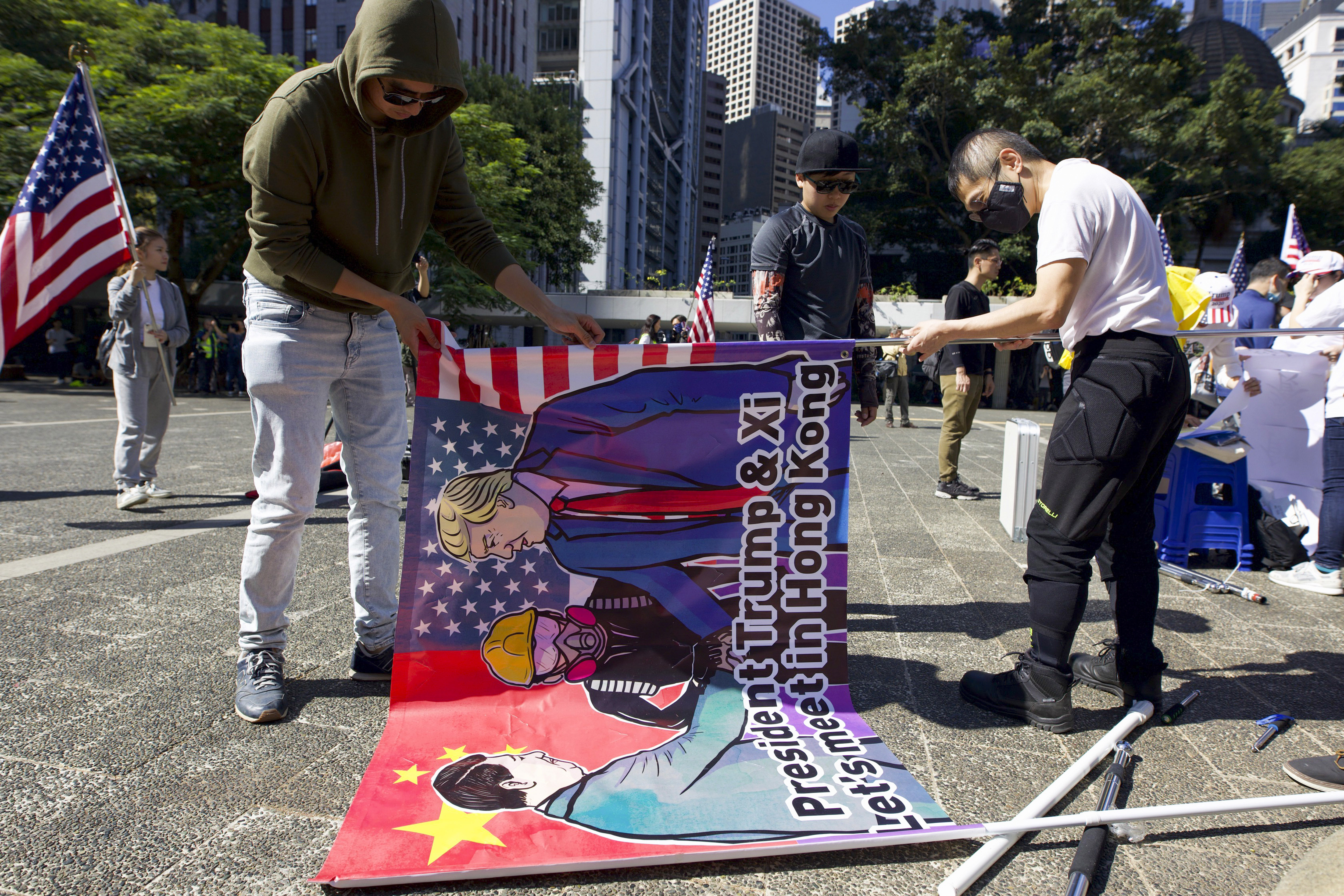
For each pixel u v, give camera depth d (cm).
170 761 174
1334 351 355
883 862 146
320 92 182
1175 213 2667
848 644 263
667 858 141
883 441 995
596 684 201
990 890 138
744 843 145
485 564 205
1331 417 335
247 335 204
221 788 164
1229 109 2448
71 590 292
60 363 1875
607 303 2630
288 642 249
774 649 208
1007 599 316
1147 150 2517
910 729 201
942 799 168
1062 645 202
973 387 539
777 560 210
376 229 203
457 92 179
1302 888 133
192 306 1988
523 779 166
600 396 209
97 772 168
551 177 2992
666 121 7650
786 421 210
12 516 426
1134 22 2630
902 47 2697
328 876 133
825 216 268
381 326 217
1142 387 188
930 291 3025
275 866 139
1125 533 209
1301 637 276
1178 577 355
